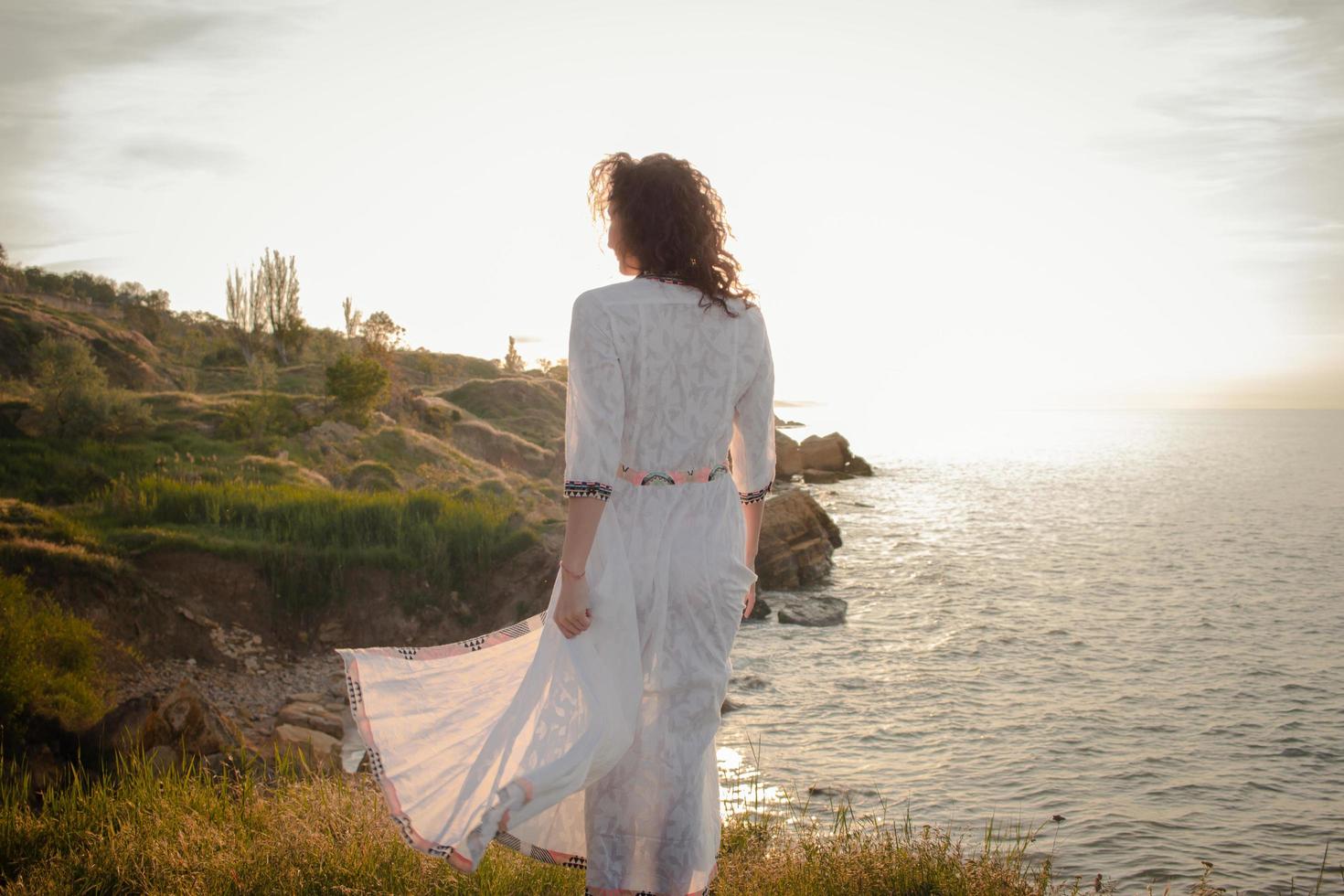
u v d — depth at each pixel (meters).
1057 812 12.62
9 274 71.00
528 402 62.84
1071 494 66.75
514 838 2.46
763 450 2.63
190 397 39.03
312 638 18.75
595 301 2.33
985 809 12.52
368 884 3.16
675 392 2.40
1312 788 14.06
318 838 3.39
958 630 24.17
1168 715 17.61
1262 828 12.48
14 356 44.56
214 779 4.41
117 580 17.05
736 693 17.84
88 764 9.17
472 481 35.84
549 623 2.35
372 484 31.56
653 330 2.36
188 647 17.16
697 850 2.37
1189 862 11.27
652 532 2.39
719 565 2.46
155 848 3.29
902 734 15.76
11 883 3.15
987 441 162.25
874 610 26.42
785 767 13.77
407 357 91.81
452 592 20.34
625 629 2.34
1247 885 10.77
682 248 2.42
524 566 20.72
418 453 37.94
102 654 15.51
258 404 36.19
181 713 9.67
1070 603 28.27
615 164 2.51
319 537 20.61
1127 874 10.81
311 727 14.90
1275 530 47.88
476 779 2.23
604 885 2.35
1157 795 13.49
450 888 3.20
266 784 4.34
